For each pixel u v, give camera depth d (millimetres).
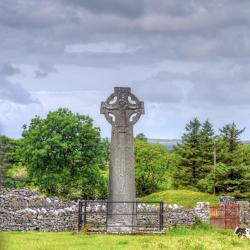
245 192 77500
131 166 38062
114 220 37062
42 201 48438
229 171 77625
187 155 90812
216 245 30234
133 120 38406
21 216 37625
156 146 89750
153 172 84438
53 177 67688
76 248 28266
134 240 31891
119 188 37688
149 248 28656
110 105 38406
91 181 70125
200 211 45500
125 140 38125
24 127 70125
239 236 35938
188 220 44375
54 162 68500
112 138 38219
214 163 88250
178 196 62781
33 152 67625
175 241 31375
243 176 77750
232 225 47344
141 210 44438
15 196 46750
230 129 90125
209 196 63438
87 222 39031
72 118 69562
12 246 28000
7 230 37062
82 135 69688
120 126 38250
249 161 88062
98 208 41656
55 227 38344
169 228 38812
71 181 69812
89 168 69438
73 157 68312
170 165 91625
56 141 67625
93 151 70062
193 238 33062
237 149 89062
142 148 85188
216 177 78312
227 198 59500
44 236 33750
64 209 40125
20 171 72625
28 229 37625
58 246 28875
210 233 37719
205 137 91438
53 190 69625
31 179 69688
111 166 38000
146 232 35812
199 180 86875
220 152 89625
